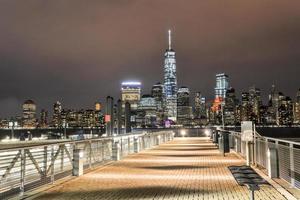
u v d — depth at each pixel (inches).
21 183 510.6
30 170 640.4
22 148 511.8
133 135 1293.1
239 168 362.6
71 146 766.5
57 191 536.7
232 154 1173.7
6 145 1685.5
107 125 1485.0
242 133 836.6
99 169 797.9
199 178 657.6
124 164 902.4
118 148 997.8
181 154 1200.8
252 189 330.0
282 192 498.3
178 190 538.6
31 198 485.1
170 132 2357.3
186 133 3016.7
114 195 505.0
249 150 860.6
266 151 709.9
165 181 626.2
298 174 514.9
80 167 698.8
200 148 1498.5
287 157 574.2
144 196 497.0
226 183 597.6
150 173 733.3
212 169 789.9
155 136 1739.7
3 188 519.5
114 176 691.4
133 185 587.5
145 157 1096.2
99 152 904.9
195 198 479.2
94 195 505.7
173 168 814.5
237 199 468.1
